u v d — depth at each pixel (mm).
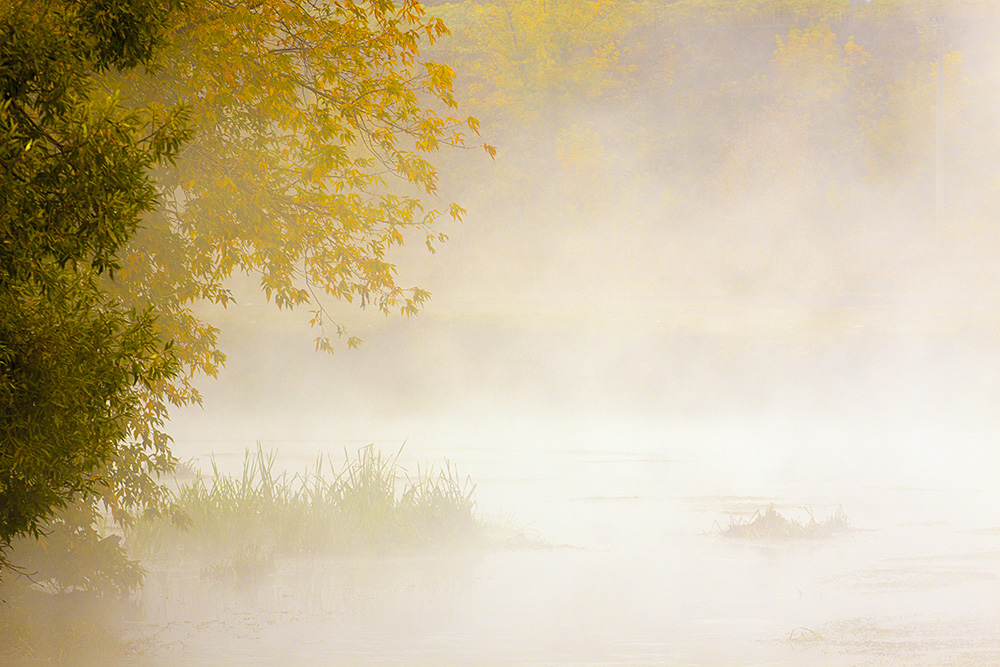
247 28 31375
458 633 29344
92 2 20469
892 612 31328
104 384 21047
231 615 31688
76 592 33219
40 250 19281
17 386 19875
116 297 31672
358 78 33625
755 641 28156
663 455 74000
